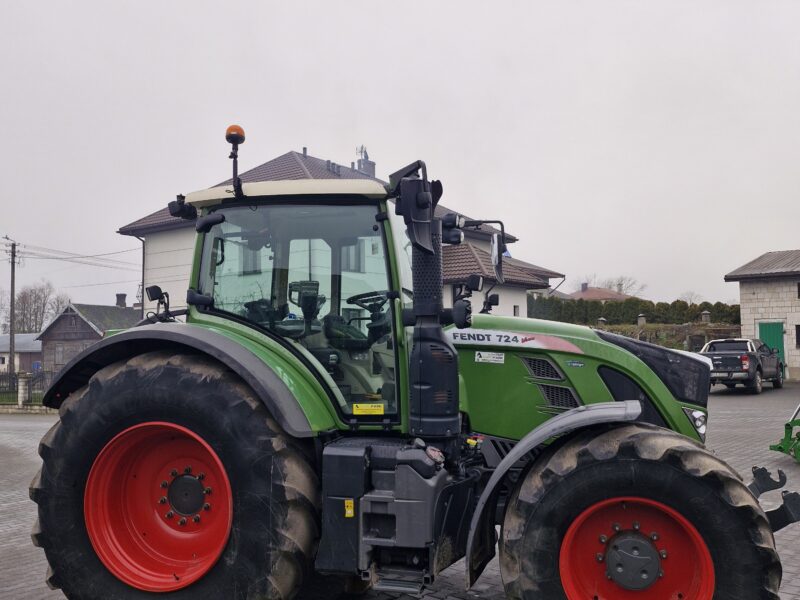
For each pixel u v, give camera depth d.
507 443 4.10
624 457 3.24
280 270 3.96
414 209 3.36
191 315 4.11
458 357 3.78
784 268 26.61
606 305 37.09
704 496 3.12
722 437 11.70
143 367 3.70
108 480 3.75
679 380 4.11
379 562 3.43
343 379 3.83
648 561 3.25
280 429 3.53
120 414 3.67
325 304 3.89
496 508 3.81
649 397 4.05
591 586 3.34
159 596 3.55
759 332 27.08
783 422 13.80
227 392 3.54
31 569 5.39
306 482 3.45
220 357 3.57
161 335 3.70
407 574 3.35
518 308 25.53
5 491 9.05
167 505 3.77
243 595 3.41
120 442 3.70
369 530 3.38
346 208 3.90
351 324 3.85
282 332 3.92
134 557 3.71
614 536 3.32
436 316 3.53
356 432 3.78
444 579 4.85
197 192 4.07
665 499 3.18
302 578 3.45
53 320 47.06
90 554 3.69
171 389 3.58
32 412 24.30
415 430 3.51
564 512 3.30
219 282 4.06
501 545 3.46
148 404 3.62
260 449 3.45
